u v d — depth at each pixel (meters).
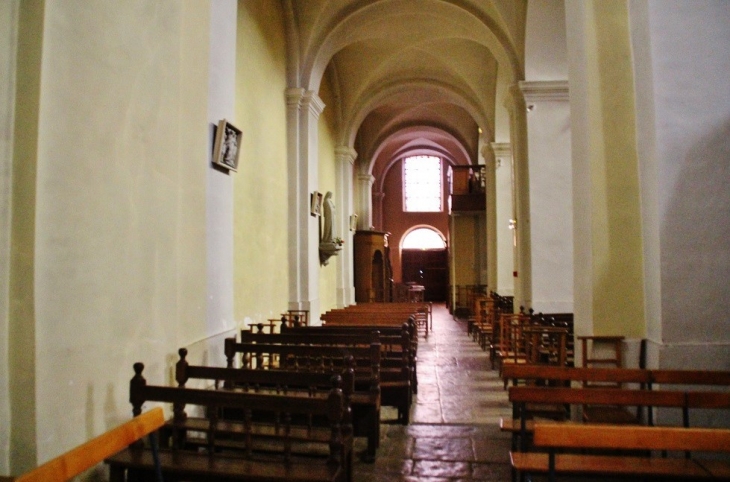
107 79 3.35
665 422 4.42
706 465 2.96
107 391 3.33
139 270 3.70
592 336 5.05
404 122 19.91
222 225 5.34
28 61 2.80
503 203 13.90
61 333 2.94
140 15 3.72
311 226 10.04
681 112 4.71
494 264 14.34
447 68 13.89
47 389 2.82
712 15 4.74
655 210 4.76
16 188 2.77
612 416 4.33
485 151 14.47
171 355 4.09
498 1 9.66
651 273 4.88
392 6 10.32
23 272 2.75
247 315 7.22
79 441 3.06
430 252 25.78
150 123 3.84
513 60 9.86
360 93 14.55
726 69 4.70
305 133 9.86
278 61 9.18
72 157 3.04
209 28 4.95
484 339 10.44
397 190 25.86
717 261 4.64
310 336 5.56
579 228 5.54
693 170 4.68
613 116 5.18
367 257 17.56
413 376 6.54
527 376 3.83
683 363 4.60
